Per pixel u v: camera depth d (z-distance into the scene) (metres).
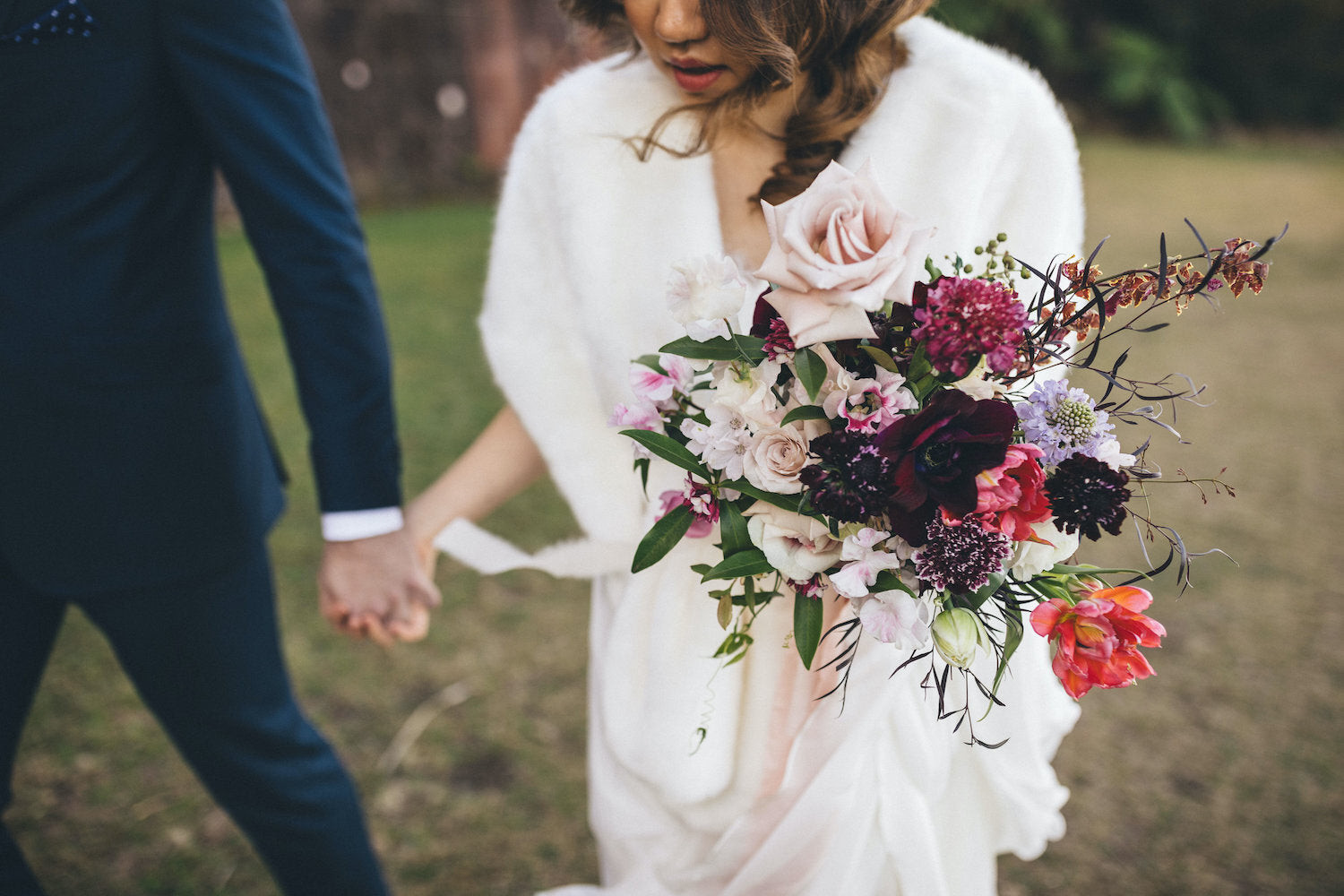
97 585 1.26
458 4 8.81
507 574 2.97
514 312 1.21
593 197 1.09
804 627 0.85
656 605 1.10
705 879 1.13
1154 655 2.58
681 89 1.03
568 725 2.32
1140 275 0.80
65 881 1.90
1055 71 15.02
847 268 0.72
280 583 2.91
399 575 1.32
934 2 1.00
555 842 1.98
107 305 1.17
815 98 1.03
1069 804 2.08
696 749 1.09
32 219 1.13
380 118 8.66
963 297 0.73
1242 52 16.05
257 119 1.16
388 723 2.32
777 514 0.84
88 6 1.07
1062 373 1.06
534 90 9.31
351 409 1.26
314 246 1.21
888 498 0.74
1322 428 4.11
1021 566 0.81
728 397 0.82
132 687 2.43
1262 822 2.02
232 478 1.32
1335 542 3.14
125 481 1.24
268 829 1.44
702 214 1.06
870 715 1.01
